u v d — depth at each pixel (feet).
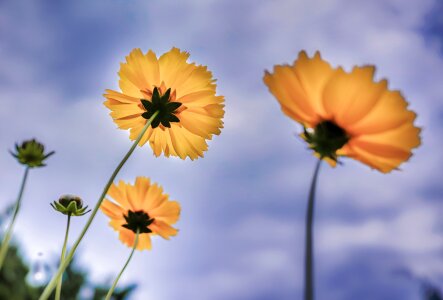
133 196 1.40
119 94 1.25
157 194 1.40
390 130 0.99
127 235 1.42
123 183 1.40
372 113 0.99
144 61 1.26
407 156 0.98
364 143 1.00
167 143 1.28
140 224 1.39
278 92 0.99
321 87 0.99
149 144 1.29
